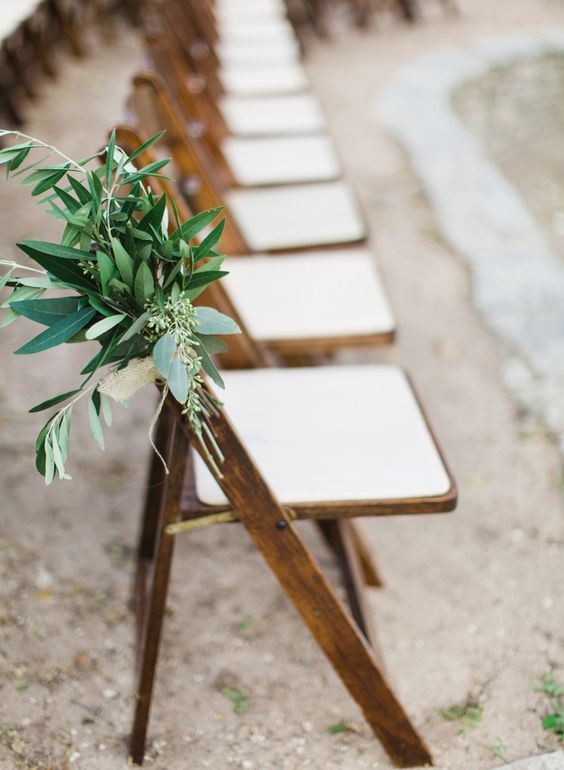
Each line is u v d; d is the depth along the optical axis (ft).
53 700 6.55
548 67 26.30
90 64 23.22
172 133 8.71
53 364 11.07
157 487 7.00
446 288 13.20
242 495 5.23
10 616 7.29
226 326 4.44
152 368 4.50
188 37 14.19
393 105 21.30
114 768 6.07
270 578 7.91
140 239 4.34
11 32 15.67
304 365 8.56
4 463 9.13
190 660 7.00
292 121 13.46
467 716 6.54
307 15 27.78
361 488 5.49
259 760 6.17
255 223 9.76
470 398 10.65
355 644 5.63
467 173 17.30
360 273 8.52
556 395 10.46
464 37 28.35
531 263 13.74
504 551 8.30
